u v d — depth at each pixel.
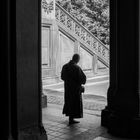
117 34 6.87
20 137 4.32
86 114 9.11
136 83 6.75
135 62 6.74
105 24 27.50
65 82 7.94
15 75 4.33
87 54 19.55
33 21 4.62
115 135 6.81
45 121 8.15
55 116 8.80
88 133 7.02
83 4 26.95
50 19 16.81
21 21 4.39
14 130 4.34
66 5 26.39
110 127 6.95
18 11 4.33
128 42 6.75
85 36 19.61
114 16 7.43
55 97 12.27
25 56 4.48
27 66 4.53
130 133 6.67
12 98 4.35
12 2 4.29
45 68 16.28
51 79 16.50
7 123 4.25
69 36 18.20
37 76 4.73
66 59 17.95
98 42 20.55
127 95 6.75
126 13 6.73
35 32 4.66
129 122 6.66
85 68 19.36
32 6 4.59
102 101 11.44
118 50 6.87
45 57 16.39
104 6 27.33
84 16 27.09
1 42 4.25
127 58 6.77
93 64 19.89
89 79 18.11
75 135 6.84
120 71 6.86
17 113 4.34
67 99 7.88
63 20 18.12
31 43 4.59
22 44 4.42
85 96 12.64
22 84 4.44
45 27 16.53
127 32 6.75
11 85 4.34
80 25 19.22
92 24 27.33
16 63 4.32
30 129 4.57
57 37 17.31
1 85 4.27
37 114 4.75
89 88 15.28
